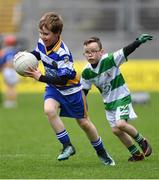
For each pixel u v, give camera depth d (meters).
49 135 34.25
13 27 79.50
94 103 56.19
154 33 75.88
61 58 20.94
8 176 20.02
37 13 76.56
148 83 66.62
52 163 23.28
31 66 20.75
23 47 73.94
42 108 52.28
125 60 22.25
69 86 21.44
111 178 19.44
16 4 81.31
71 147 21.41
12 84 54.81
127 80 66.44
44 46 21.23
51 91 21.61
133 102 55.03
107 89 22.55
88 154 25.95
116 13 76.75
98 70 22.19
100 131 35.84
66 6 77.31
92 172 20.62
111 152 26.66
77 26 77.31
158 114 46.62
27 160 24.23
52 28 20.62
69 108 21.69
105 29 76.94
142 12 75.94
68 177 19.67
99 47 22.02
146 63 66.88
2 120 42.97
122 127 22.27
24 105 55.28
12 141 31.53
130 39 75.62
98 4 77.31
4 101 59.31
